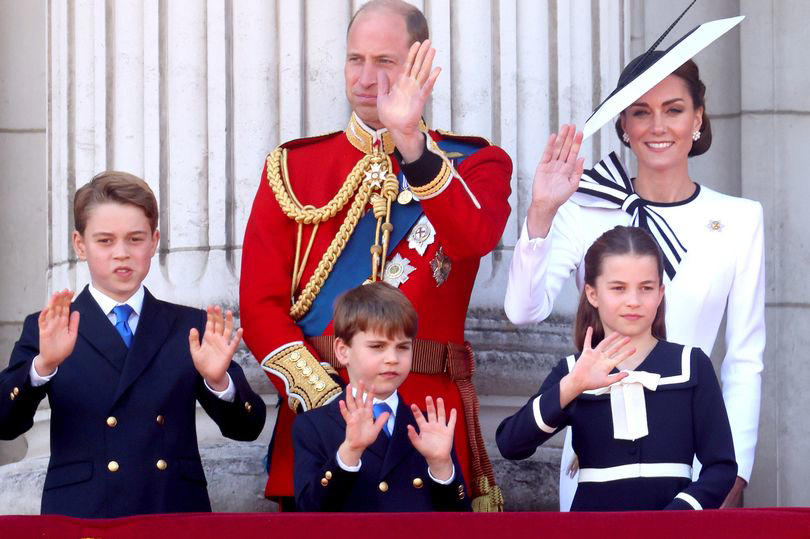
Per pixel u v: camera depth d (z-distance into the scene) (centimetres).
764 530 1416
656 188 2055
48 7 2550
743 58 2841
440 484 1664
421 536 1423
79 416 1762
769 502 2739
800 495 2741
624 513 1431
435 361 1889
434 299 1911
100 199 1809
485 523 1427
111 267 1808
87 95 2375
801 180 2812
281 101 2267
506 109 2323
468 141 2019
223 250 2247
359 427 1628
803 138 2822
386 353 1734
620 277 1761
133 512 1738
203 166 2264
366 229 1944
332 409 1744
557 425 1689
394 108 1817
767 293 2783
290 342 1875
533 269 1916
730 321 2014
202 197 2259
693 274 1986
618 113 2034
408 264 1916
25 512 2156
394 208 1945
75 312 1719
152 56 2302
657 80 1988
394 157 1980
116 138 2314
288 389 1844
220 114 2267
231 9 2286
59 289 2383
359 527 1426
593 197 2042
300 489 1697
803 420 2758
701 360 1742
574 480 1900
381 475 1698
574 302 2350
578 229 2030
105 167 2319
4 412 1717
